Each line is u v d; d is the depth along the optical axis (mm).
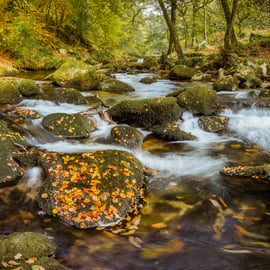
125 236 2979
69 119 5828
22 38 14469
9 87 7465
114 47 27516
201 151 5434
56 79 10016
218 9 29859
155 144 5734
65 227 3090
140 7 25062
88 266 2570
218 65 14516
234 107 7895
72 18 21734
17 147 4793
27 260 2422
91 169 3900
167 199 3732
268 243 2857
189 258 2662
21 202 3564
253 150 5535
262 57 16750
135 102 6695
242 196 3752
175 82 12508
